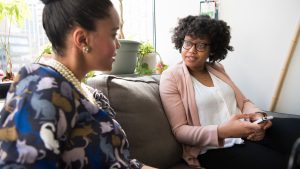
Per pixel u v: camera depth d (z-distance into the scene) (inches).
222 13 72.6
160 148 41.4
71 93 22.5
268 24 66.9
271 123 48.8
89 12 24.5
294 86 66.1
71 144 22.7
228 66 74.4
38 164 19.0
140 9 82.9
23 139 19.0
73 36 24.7
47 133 19.5
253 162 42.5
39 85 20.8
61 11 24.5
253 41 69.6
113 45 27.0
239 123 41.9
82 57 26.1
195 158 45.0
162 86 47.6
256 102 71.7
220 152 45.3
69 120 21.7
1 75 47.5
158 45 84.7
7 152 18.9
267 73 68.9
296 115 60.6
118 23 27.2
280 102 68.2
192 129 43.0
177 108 45.3
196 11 75.6
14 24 52.9
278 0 64.9
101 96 31.8
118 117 38.7
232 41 72.5
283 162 42.1
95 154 23.9
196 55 50.7
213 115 48.1
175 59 81.1
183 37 52.8
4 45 52.1
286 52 65.5
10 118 19.9
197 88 49.1
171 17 80.7
